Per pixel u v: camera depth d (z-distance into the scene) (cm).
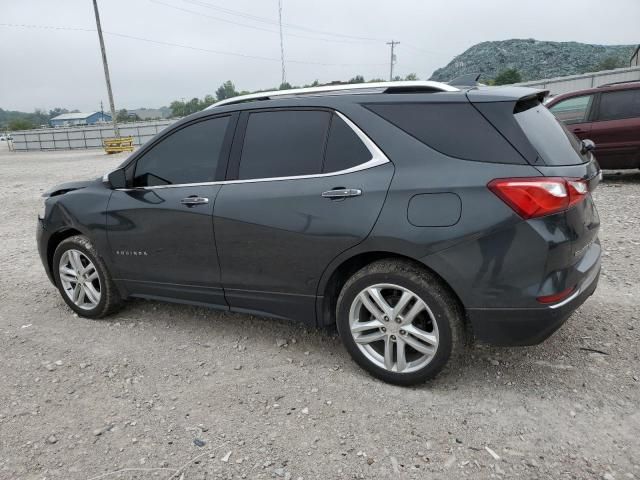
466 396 299
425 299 288
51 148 4953
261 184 334
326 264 313
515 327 274
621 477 233
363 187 297
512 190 262
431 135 289
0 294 516
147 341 391
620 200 798
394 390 309
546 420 275
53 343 394
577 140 333
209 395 313
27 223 902
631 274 477
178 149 375
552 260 263
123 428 284
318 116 324
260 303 350
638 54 6075
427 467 246
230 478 244
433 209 278
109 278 419
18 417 298
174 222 367
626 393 295
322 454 257
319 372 334
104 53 3591
